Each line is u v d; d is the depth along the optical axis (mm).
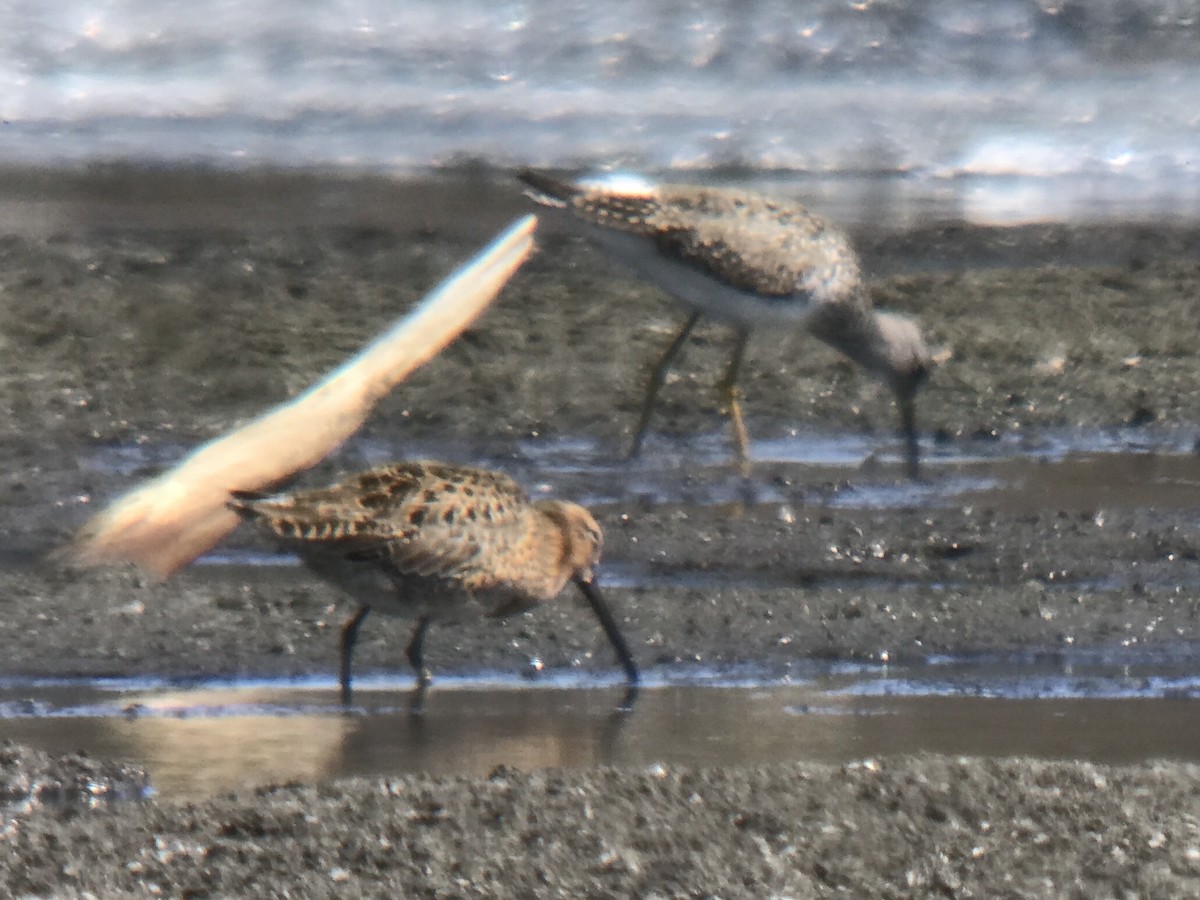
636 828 7965
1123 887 7566
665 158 23438
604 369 16031
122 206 20328
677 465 14367
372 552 9945
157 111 24078
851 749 9273
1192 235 20891
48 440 14172
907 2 28344
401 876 7539
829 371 16328
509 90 25719
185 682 10188
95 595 11289
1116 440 15258
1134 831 8031
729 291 14594
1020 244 20375
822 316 14891
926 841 7914
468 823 7973
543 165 22844
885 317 15070
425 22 27547
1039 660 10852
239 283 17734
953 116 25438
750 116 25172
